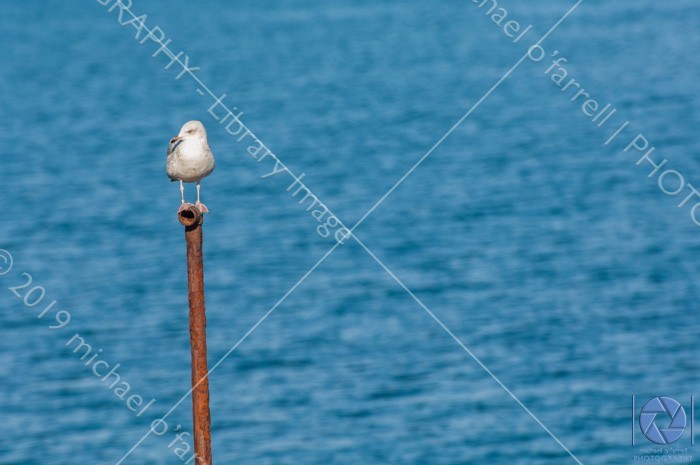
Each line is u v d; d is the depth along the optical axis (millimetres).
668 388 74625
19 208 126000
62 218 121188
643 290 93000
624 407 72000
